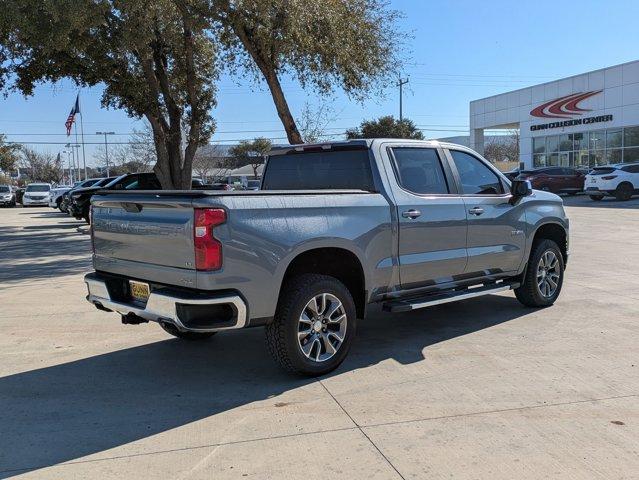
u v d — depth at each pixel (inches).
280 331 190.7
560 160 1528.1
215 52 794.8
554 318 271.9
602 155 1384.1
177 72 802.8
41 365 220.2
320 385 194.1
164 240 184.7
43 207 1752.0
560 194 1283.2
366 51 661.9
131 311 196.2
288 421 166.4
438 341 240.5
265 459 144.3
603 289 333.1
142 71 745.0
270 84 660.1
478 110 1860.2
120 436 159.0
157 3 556.4
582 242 536.7
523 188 262.2
